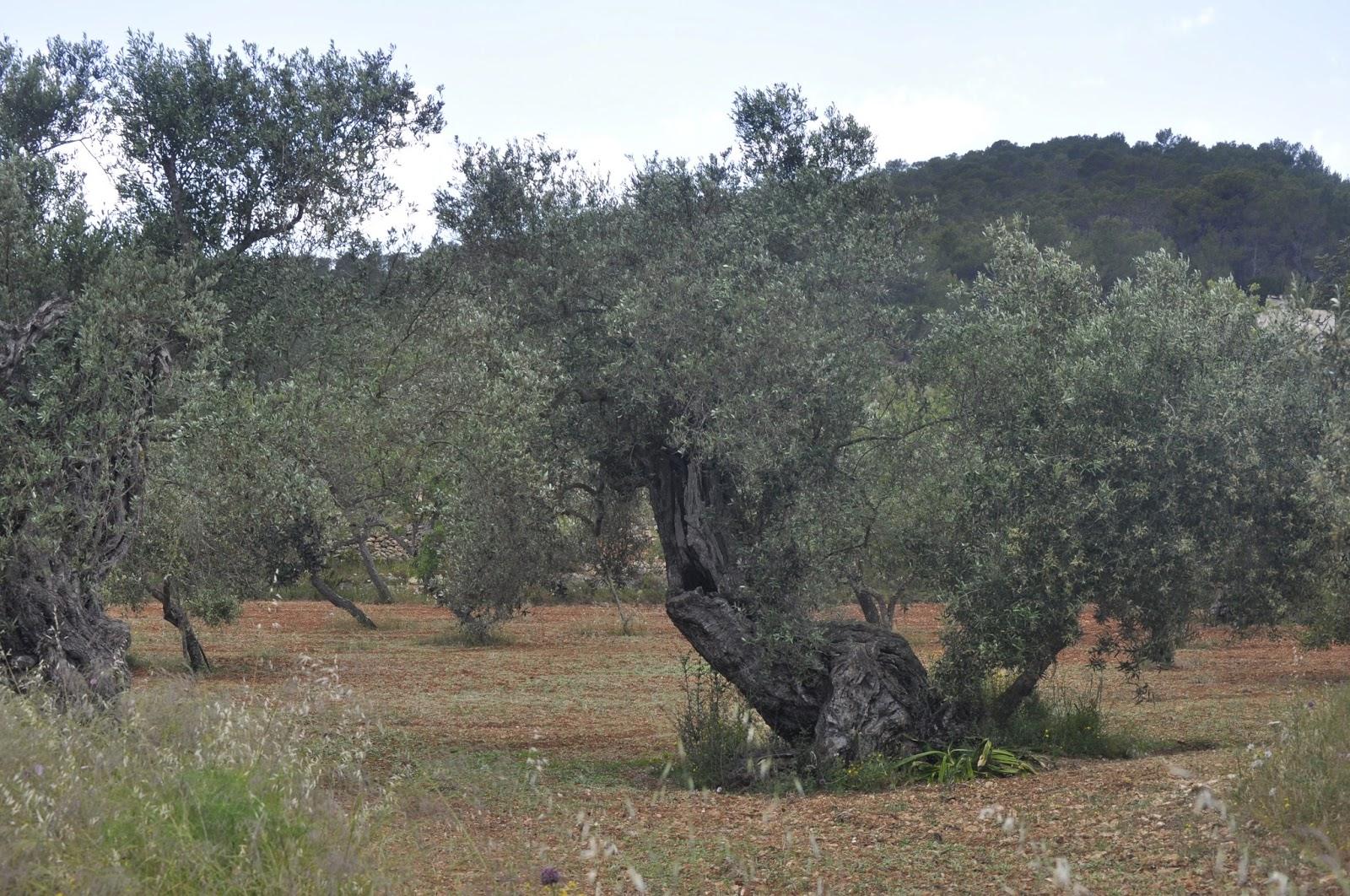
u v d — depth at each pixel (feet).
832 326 39.45
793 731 41.34
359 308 42.70
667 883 22.11
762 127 43.55
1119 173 310.04
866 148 43.42
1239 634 40.34
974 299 42.01
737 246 40.55
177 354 36.45
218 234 39.52
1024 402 38.42
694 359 37.40
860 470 40.73
